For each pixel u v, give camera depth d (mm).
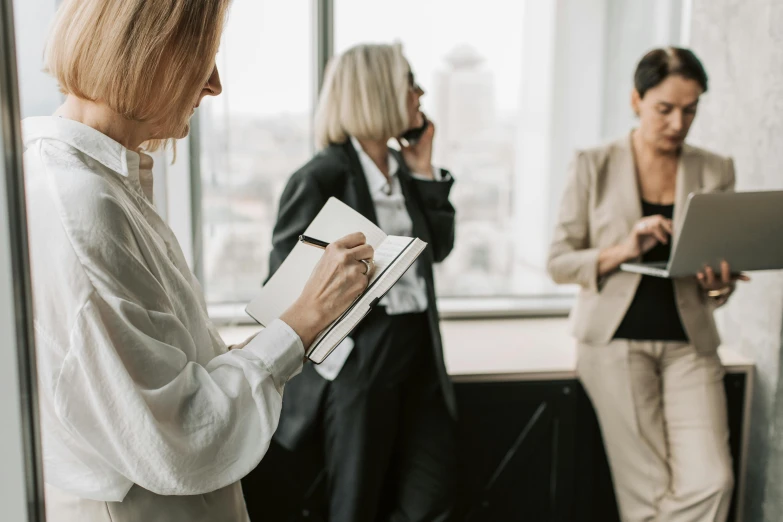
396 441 2137
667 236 2219
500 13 3006
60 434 938
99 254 881
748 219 1952
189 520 1013
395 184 2107
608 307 2225
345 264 1091
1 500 698
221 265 2812
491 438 2389
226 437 948
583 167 2299
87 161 949
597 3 3039
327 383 1989
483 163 3113
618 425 2221
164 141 1159
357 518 1969
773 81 2457
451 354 2559
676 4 3010
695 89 2102
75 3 925
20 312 692
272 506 2244
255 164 2941
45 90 1478
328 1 2906
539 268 3223
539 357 2529
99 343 867
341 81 2021
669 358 2225
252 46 2879
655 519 2170
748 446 2541
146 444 885
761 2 2496
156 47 917
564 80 3090
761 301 2477
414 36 2979
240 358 1000
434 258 2182
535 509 2441
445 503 2104
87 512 978
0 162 664
